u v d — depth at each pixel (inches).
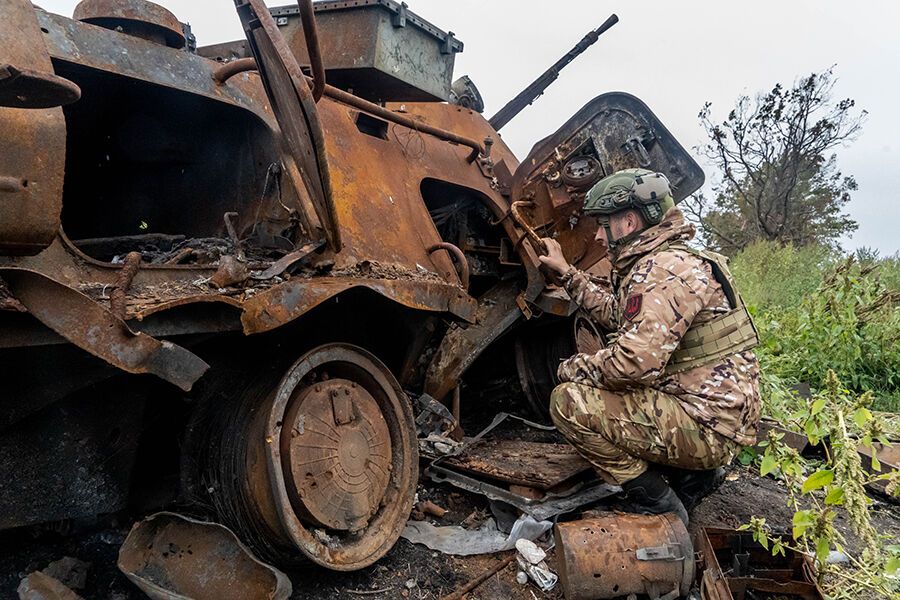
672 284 101.2
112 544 98.6
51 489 83.2
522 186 156.4
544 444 142.1
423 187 151.2
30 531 96.3
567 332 169.5
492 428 153.9
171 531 91.0
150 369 69.2
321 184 91.5
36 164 65.3
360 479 98.0
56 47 82.3
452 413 154.4
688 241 109.8
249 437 91.8
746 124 628.4
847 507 91.0
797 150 609.9
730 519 129.5
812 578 93.0
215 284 83.0
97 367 77.5
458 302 112.2
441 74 143.9
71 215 113.2
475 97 206.4
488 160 163.5
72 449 84.4
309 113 85.4
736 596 92.7
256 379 96.6
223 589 86.0
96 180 114.0
